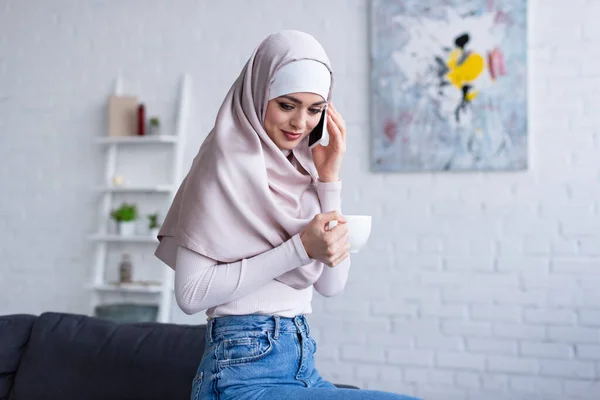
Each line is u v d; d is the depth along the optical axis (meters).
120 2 4.06
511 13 3.35
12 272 4.21
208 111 3.89
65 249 4.14
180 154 3.86
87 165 4.11
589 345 3.28
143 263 4.00
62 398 2.10
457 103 3.44
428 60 3.48
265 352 1.39
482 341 3.44
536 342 3.35
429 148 3.49
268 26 3.79
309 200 1.55
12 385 2.23
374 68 3.56
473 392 3.45
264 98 1.44
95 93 4.11
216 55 3.88
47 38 4.19
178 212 1.53
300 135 1.47
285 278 1.44
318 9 3.70
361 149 3.62
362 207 3.62
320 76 1.43
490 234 3.43
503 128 3.37
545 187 3.35
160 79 3.98
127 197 4.06
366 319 3.62
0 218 4.22
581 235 3.30
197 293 1.37
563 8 3.32
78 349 2.15
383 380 3.59
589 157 3.29
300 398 1.31
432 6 3.46
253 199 1.42
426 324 3.53
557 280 3.33
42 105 4.19
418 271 3.54
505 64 3.36
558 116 3.33
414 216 3.54
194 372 2.00
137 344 2.11
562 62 3.32
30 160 4.20
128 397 2.03
